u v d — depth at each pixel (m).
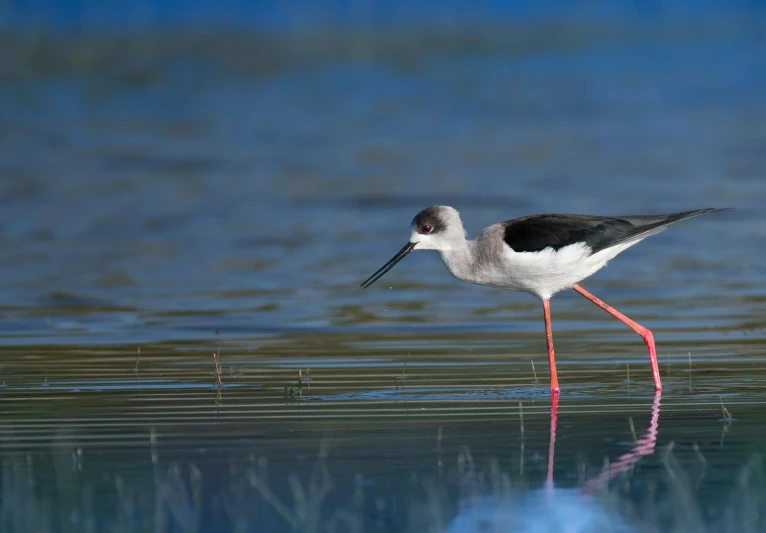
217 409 10.80
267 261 19.56
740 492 8.39
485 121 35.50
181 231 22.05
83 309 16.09
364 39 53.59
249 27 57.50
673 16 61.31
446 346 13.75
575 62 46.84
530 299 16.84
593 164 28.78
